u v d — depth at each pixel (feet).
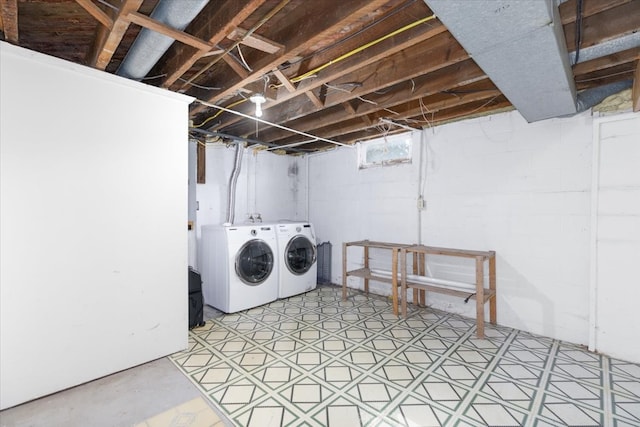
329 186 16.46
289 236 13.88
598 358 8.22
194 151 13.26
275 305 12.73
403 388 6.89
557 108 8.02
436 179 12.23
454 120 11.66
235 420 5.89
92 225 7.18
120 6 4.88
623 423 5.72
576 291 9.06
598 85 8.25
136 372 7.60
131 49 6.41
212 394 6.71
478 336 9.49
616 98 8.38
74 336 6.95
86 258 7.10
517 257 10.19
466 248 11.39
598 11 5.10
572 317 9.13
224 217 14.76
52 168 6.64
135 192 7.82
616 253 8.30
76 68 6.84
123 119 7.61
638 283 8.00
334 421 5.84
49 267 6.63
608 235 8.42
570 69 6.40
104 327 7.37
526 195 10.00
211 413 6.09
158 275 8.24
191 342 9.26
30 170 6.40
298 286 14.19
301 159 17.95
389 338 9.52
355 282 15.33
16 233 6.26
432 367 7.79
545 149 9.62
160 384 7.09
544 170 9.64
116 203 7.52
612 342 8.32
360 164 15.02
